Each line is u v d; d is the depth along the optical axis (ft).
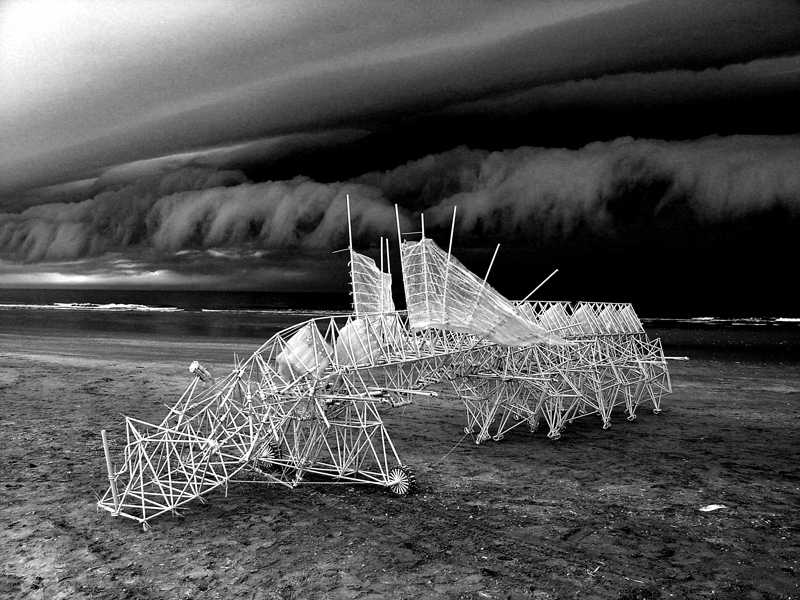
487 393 58.65
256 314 288.71
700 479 44.34
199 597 26.91
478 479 44.42
